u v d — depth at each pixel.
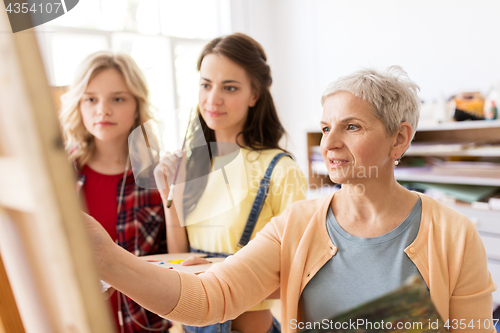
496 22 2.26
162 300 0.60
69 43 2.40
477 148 2.07
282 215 0.78
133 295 0.57
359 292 0.64
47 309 0.26
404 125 0.63
